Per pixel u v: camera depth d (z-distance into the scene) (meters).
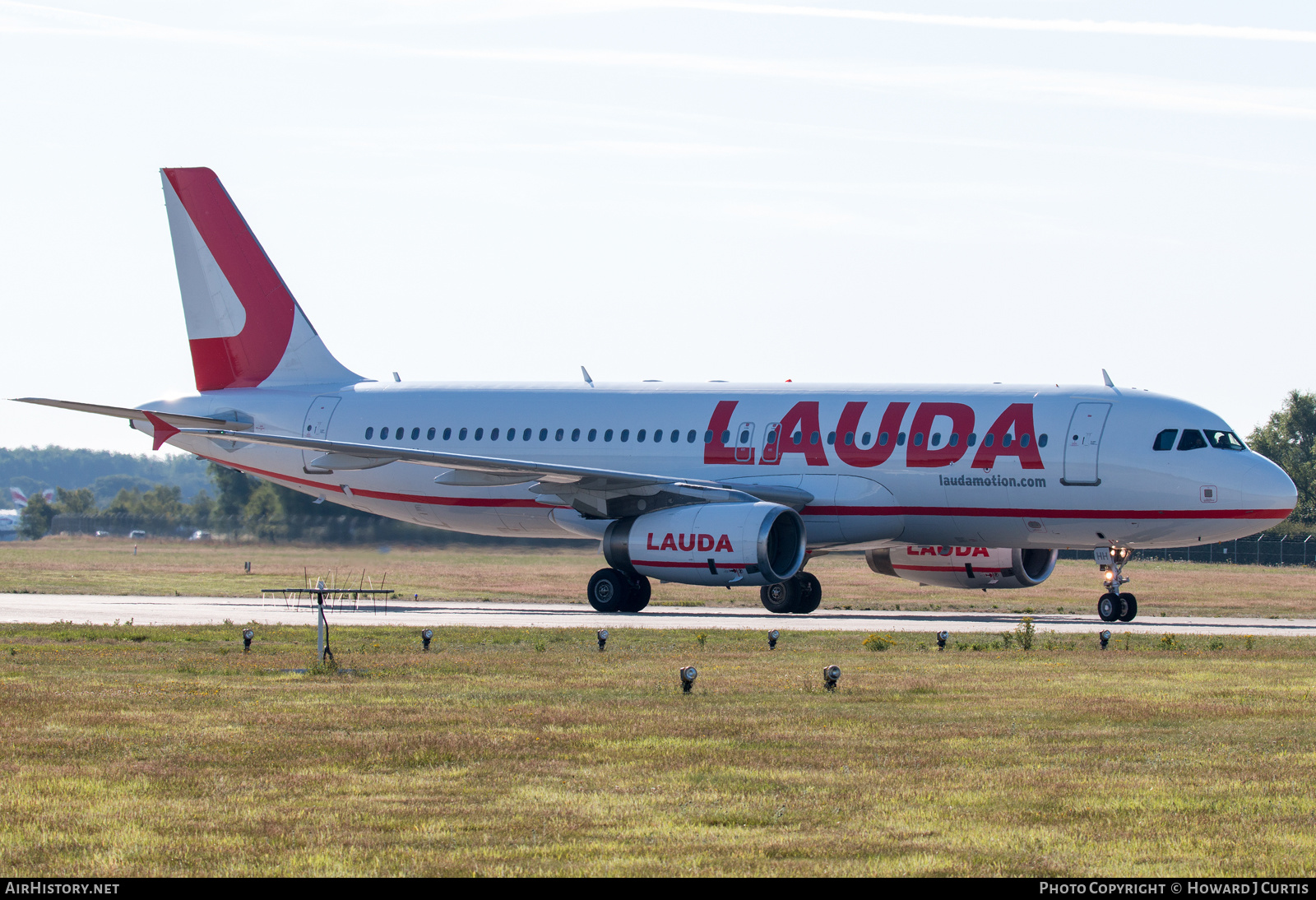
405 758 51.38
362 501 157.12
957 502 128.12
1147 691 69.44
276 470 159.12
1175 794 46.06
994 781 47.91
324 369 160.50
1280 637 103.19
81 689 68.81
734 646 92.50
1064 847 39.78
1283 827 41.91
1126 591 178.25
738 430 136.62
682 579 124.62
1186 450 122.44
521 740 55.03
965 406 129.00
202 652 86.38
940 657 85.00
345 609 137.88
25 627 103.12
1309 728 58.44
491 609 140.62
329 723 58.75
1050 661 82.88
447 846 39.69
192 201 162.12
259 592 161.88
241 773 48.94
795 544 125.38
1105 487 123.19
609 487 130.00
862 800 45.03
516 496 147.50
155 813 43.28
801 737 55.78
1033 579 144.38
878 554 149.50
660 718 60.12
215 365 163.00
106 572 195.75
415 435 151.50
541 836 40.75
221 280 162.00
